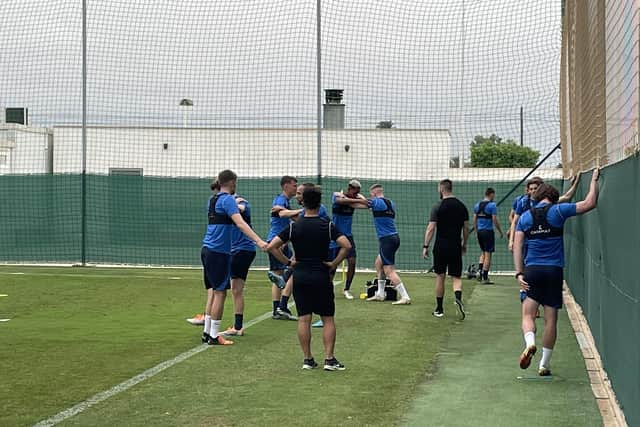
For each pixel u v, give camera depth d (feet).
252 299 49.08
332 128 77.87
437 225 40.91
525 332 26.09
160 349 31.60
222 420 21.16
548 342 26.50
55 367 28.02
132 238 72.54
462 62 67.77
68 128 85.81
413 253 69.46
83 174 72.54
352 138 77.25
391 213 46.44
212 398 23.56
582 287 39.58
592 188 26.99
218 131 82.33
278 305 40.24
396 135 76.74
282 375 26.76
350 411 22.12
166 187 72.08
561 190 65.16
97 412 21.93
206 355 30.35
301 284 27.45
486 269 59.00
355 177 74.23
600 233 28.07
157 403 22.94
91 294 51.01
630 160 20.10
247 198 70.95
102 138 84.79
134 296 50.11
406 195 69.62
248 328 37.19
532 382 25.89
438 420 21.22
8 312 42.80
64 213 73.05
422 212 69.41
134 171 84.28
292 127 73.05
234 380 25.99
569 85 52.65
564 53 58.70
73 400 23.26
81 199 72.64
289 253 41.16
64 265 72.84
